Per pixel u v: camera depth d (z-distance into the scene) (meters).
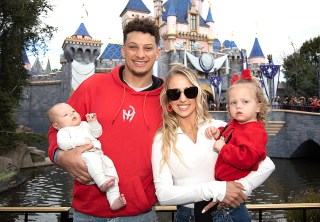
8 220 10.19
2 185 14.06
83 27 47.34
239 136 2.70
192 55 44.22
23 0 16.55
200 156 2.71
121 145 2.89
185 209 2.85
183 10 53.50
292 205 3.50
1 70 17.59
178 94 2.75
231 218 2.71
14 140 16.92
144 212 2.97
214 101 40.75
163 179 2.65
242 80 2.96
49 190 14.52
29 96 43.97
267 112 2.97
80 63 41.12
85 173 2.71
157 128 2.95
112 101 2.95
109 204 2.81
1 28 17.05
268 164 2.75
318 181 18.00
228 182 2.55
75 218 3.00
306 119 25.50
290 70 50.41
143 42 2.89
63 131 2.81
